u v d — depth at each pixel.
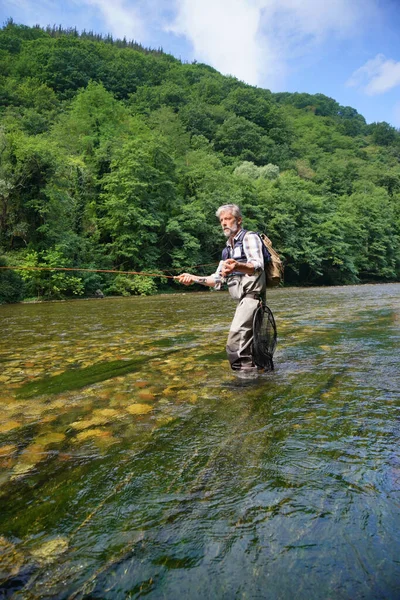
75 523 1.33
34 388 3.12
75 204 24.45
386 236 48.94
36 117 48.56
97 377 3.42
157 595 1.01
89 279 19.94
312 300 13.37
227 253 3.65
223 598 0.99
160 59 137.12
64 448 1.96
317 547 1.15
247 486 1.51
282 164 83.44
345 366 3.48
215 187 33.72
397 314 8.05
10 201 20.00
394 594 0.97
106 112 47.44
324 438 1.95
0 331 6.84
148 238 25.78
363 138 142.62
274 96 181.00
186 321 7.88
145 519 1.33
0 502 1.48
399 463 1.67
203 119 85.94
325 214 43.00
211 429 2.12
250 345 3.42
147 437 2.06
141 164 26.48
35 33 126.31
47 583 1.06
